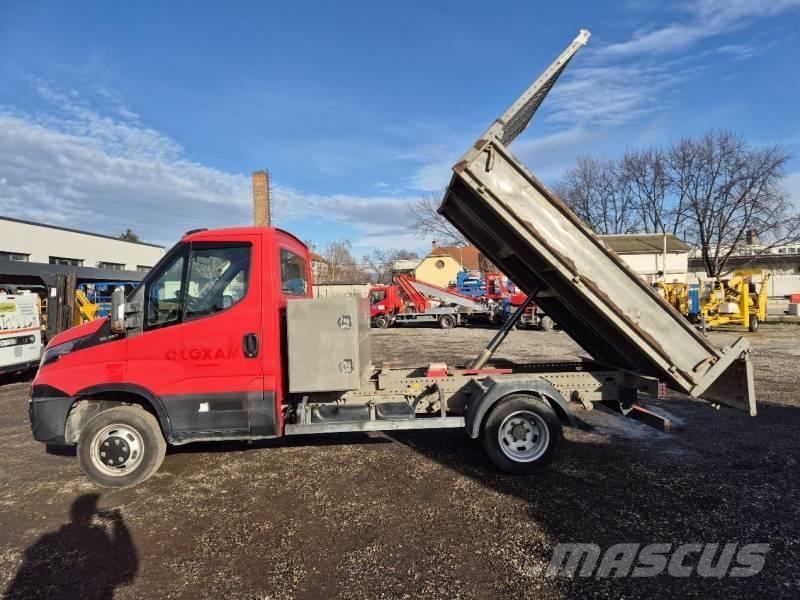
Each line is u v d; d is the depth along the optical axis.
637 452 5.41
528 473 4.77
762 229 37.84
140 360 4.64
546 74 4.45
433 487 4.56
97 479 4.65
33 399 4.68
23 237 30.67
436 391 5.33
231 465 5.28
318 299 4.72
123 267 40.09
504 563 3.29
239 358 4.66
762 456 5.20
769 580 3.05
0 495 4.63
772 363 10.91
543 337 18.38
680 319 4.57
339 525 3.89
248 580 3.18
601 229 48.41
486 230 5.77
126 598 3.03
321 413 5.00
